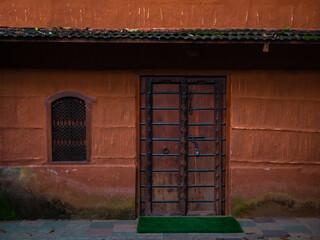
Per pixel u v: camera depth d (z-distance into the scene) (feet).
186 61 19.20
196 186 20.08
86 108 19.52
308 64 19.42
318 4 19.04
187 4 18.94
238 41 17.10
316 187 19.89
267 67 19.53
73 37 16.87
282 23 19.10
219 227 18.28
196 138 19.93
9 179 19.27
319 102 19.83
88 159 19.66
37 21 18.72
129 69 19.51
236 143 19.76
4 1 18.61
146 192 19.90
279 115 19.83
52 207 19.44
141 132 19.90
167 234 17.52
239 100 19.69
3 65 19.07
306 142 19.90
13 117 19.35
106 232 17.76
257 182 19.74
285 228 18.28
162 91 19.79
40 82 19.33
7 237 17.06
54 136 19.71
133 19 18.90
